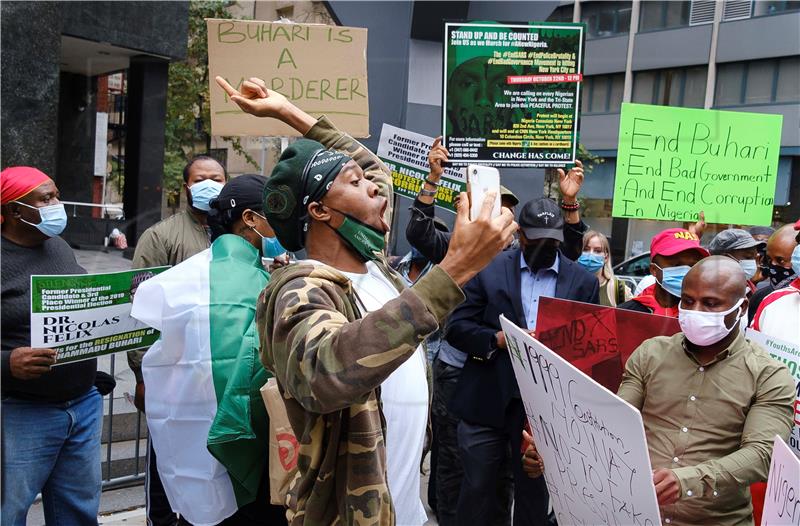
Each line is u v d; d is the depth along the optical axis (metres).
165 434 2.10
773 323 2.66
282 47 2.71
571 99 2.88
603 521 1.84
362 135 2.76
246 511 2.13
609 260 3.32
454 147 2.86
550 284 2.89
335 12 2.88
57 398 2.50
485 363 2.82
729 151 3.01
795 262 2.76
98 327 2.45
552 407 1.92
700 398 2.04
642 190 3.00
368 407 1.39
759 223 3.05
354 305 1.41
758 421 1.95
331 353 1.17
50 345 2.33
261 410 2.05
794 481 1.48
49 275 2.31
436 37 2.96
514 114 2.87
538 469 2.38
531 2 2.95
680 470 1.88
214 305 2.08
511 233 1.23
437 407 3.31
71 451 2.60
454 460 3.26
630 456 1.62
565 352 2.59
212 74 2.70
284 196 1.47
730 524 1.98
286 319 1.27
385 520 1.38
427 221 2.87
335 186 1.46
